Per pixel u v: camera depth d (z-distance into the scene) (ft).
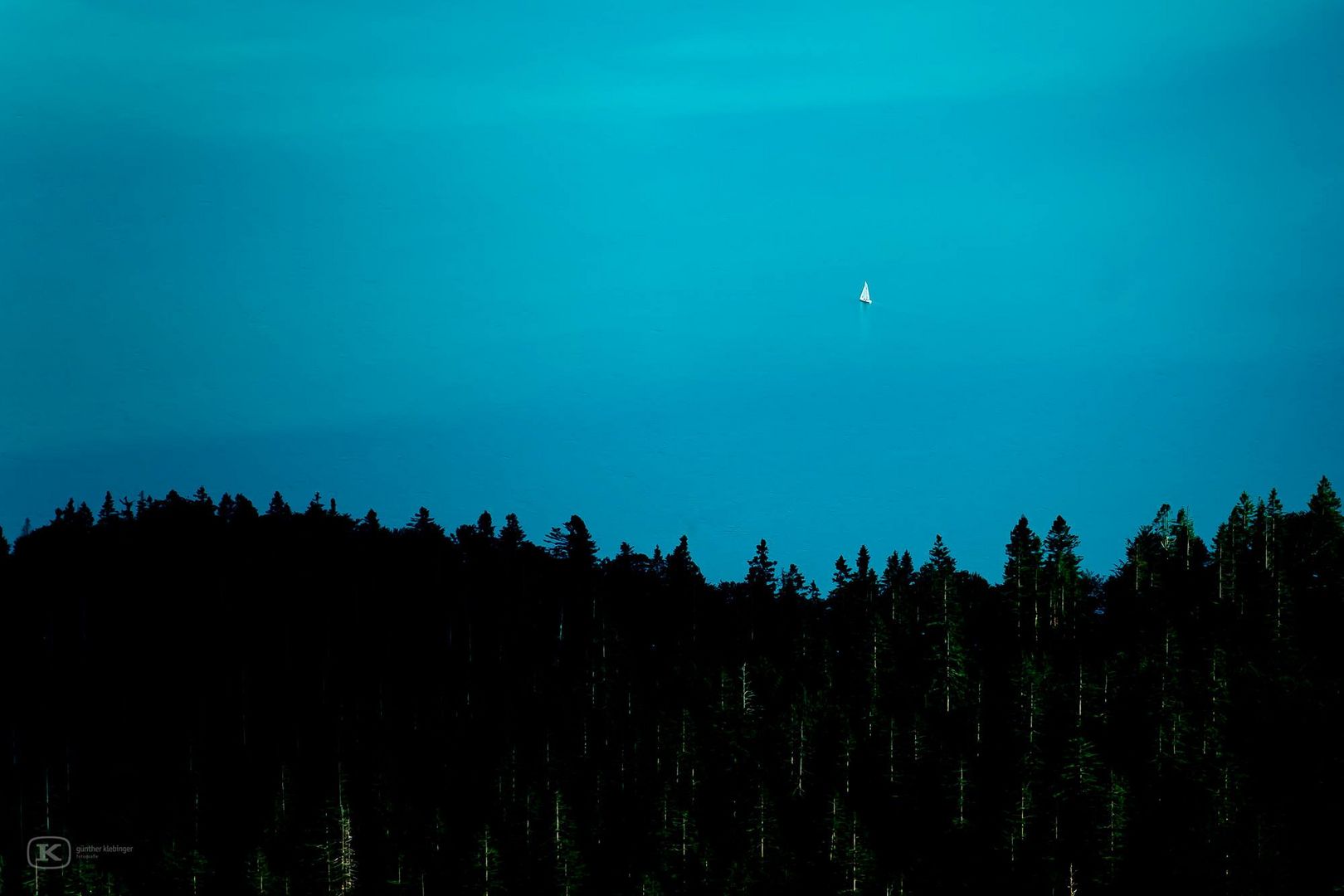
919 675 451.94
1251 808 377.71
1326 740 393.09
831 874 380.17
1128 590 477.36
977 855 380.78
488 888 386.52
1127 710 417.28
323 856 392.27
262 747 460.96
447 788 431.84
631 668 489.67
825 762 420.36
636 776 428.97
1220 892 358.84
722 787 418.31
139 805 430.61
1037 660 446.60
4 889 387.96
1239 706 410.93
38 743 464.24
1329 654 430.20
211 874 393.09
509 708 475.72
